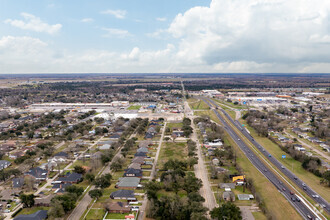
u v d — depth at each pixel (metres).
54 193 151.25
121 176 178.62
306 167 191.25
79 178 170.88
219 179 171.38
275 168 194.62
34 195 147.75
